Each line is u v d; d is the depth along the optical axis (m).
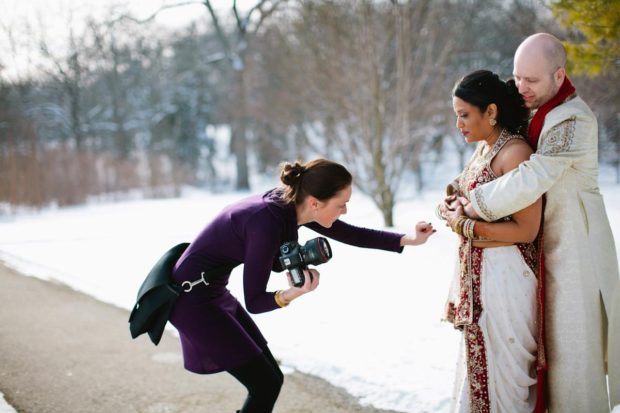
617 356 2.49
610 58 4.88
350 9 10.72
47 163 19.38
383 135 10.29
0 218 15.35
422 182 19.02
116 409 3.38
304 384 3.62
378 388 3.48
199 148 32.59
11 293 6.22
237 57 24.06
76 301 5.87
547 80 2.37
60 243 9.81
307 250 2.35
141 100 33.84
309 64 11.46
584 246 2.41
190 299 2.52
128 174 22.20
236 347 2.52
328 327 4.60
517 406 2.49
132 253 8.61
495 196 2.33
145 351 4.36
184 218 13.90
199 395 3.57
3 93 25.03
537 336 2.48
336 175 2.44
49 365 4.08
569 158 2.29
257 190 27.31
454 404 2.62
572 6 4.77
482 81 2.42
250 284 2.43
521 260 2.46
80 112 29.81
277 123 18.58
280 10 14.92
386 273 6.39
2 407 3.40
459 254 2.59
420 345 4.11
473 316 2.48
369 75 9.98
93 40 27.58
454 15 15.84
